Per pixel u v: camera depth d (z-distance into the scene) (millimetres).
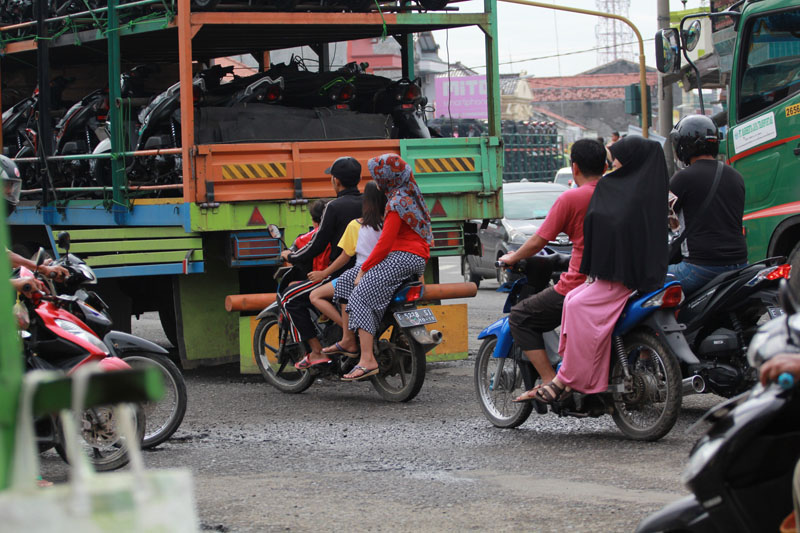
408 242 8773
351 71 12219
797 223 9938
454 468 6395
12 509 1786
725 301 7234
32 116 13086
